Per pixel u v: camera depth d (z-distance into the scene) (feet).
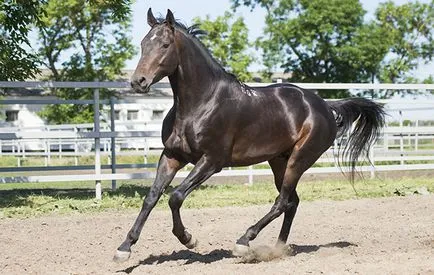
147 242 27.02
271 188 44.73
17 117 149.59
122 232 29.07
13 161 78.43
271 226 31.07
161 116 148.87
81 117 105.60
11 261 23.02
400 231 29.40
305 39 127.95
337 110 26.76
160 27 21.01
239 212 35.01
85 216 33.96
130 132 40.42
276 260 23.29
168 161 22.00
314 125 24.23
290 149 24.44
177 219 21.42
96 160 39.55
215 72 22.04
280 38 133.28
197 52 21.63
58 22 108.06
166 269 21.08
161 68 20.72
